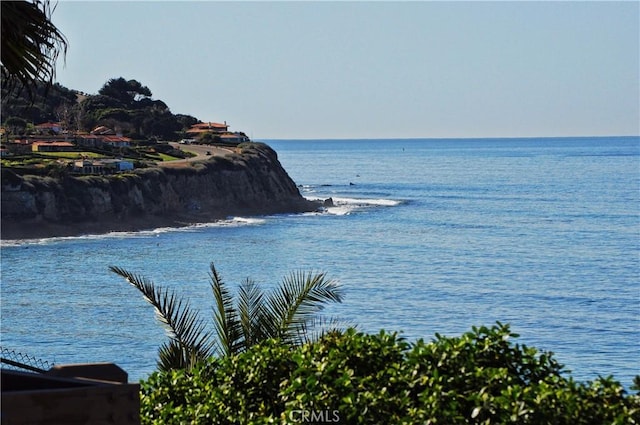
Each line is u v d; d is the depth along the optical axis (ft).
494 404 26.35
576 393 26.81
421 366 29.68
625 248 398.01
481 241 428.97
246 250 402.72
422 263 357.41
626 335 214.90
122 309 254.47
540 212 567.59
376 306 257.55
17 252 392.47
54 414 21.70
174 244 424.05
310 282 49.90
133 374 179.63
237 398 33.40
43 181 457.68
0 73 27.48
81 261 364.79
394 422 28.17
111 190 485.97
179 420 33.24
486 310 252.21
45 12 26.86
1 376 23.50
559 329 224.12
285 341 47.96
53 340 212.84
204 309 246.06
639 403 26.45
